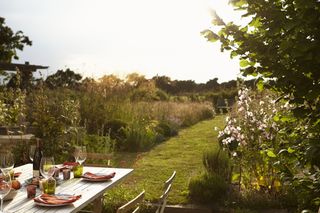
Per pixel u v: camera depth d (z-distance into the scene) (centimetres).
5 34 2820
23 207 308
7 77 1528
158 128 1350
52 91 1306
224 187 610
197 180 620
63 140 644
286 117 310
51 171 362
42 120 501
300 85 265
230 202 582
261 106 616
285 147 304
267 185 597
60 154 619
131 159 958
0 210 299
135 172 804
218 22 289
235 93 2534
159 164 891
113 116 1273
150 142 1154
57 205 310
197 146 1159
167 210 584
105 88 1411
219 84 3319
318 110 271
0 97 990
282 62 268
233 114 656
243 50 275
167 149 1114
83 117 1213
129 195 604
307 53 251
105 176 411
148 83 1966
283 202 565
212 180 612
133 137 1089
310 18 250
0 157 388
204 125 1723
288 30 262
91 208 567
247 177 638
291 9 263
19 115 884
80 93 1341
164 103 1817
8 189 299
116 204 572
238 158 631
